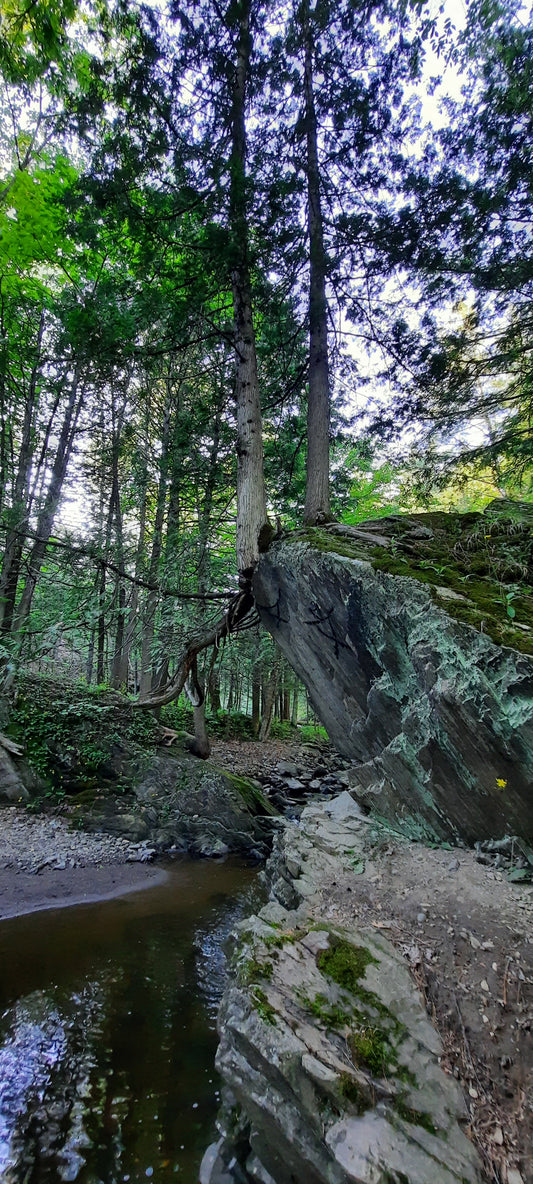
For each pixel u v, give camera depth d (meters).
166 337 7.63
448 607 4.32
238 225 6.24
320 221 7.58
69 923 5.96
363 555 5.45
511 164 5.86
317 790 13.01
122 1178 2.71
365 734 5.39
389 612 4.75
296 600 5.99
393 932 3.32
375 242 6.95
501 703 3.76
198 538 8.84
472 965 2.98
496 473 8.22
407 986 2.87
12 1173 2.72
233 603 7.57
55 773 9.42
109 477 13.70
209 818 9.65
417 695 4.57
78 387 11.52
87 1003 4.36
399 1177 1.98
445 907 3.45
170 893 7.14
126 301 6.89
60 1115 3.13
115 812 9.23
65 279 11.04
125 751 10.15
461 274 6.86
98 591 8.15
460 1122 2.24
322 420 7.64
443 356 7.27
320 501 7.30
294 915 3.62
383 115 6.50
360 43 6.35
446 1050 2.56
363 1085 2.32
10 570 9.99
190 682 9.87
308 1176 2.23
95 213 6.49
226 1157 2.71
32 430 11.48
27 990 4.49
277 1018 2.62
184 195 6.27
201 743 10.74
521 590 4.74
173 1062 3.66
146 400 11.98
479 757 3.97
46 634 7.84
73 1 4.98
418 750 4.46
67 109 5.97
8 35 5.23
